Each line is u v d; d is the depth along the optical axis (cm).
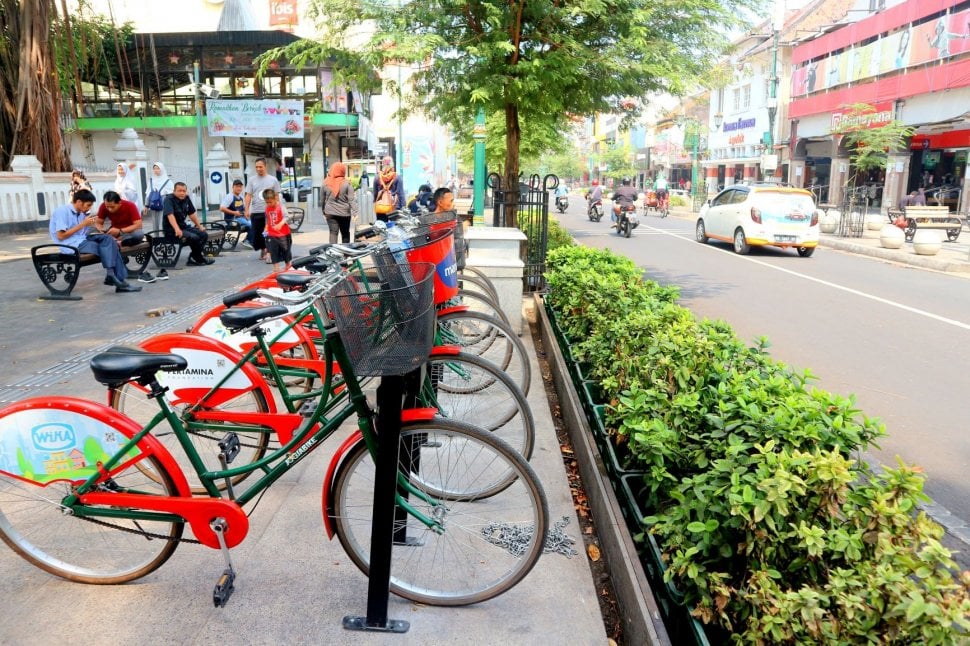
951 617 180
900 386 616
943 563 199
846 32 3061
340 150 3297
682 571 238
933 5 2477
